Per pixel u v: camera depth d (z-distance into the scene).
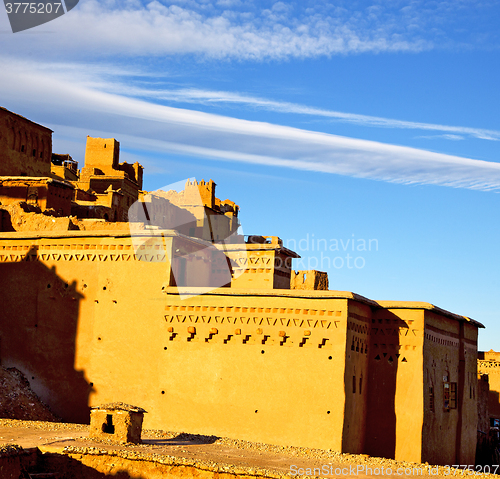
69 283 24.25
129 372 23.09
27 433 17.92
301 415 21.25
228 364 22.23
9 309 24.70
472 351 29.16
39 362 24.02
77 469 15.88
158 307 23.19
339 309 21.52
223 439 20.06
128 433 17.42
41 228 26.45
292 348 21.75
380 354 23.64
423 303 23.47
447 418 25.47
